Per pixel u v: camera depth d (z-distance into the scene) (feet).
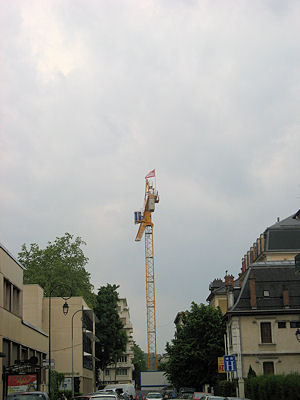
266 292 156.04
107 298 316.19
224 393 146.00
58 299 242.37
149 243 549.95
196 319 185.98
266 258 207.92
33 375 106.01
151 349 514.68
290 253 207.00
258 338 149.59
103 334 310.24
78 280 290.35
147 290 533.14
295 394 89.40
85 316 256.11
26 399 82.94
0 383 120.98
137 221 552.82
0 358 122.11
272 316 150.92
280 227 211.20
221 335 183.01
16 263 147.74
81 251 301.84
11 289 141.08
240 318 151.64
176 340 188.14
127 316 454.40
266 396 102.32
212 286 266.36
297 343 148.46
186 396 161.07
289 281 158.40
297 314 150.51
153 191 553.64
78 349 237.86
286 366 146.92
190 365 183.83
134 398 235.81
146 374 264.11
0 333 124.16
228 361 101.65
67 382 222.07
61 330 238.89
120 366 409.08
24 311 226.79
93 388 288.92
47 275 285.02
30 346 163.73
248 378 127.24
